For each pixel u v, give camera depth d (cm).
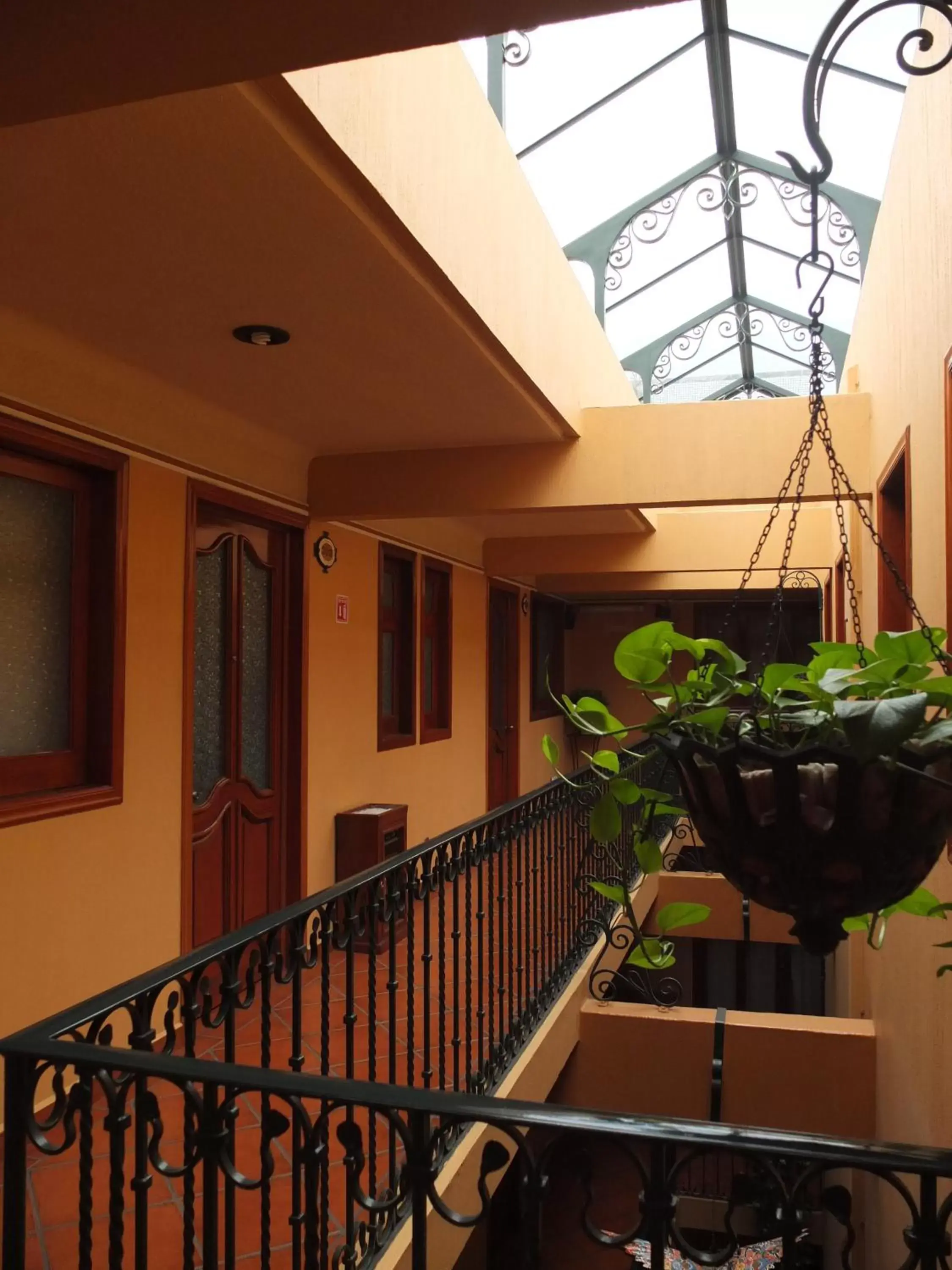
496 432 455
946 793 112
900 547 422
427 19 134
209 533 433
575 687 1247
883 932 147
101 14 131
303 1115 153
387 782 617
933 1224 112
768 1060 488
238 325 312
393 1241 248
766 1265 569
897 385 379
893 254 387
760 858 120
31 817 310
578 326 467
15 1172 148
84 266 265
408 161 252
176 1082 144
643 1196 121
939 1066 308
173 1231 252
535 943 424
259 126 196
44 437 317
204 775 431
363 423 437
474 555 803
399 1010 411
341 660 549
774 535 753
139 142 202
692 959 1029
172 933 384
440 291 291
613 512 680
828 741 115
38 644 331
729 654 133
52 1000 319
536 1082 388
